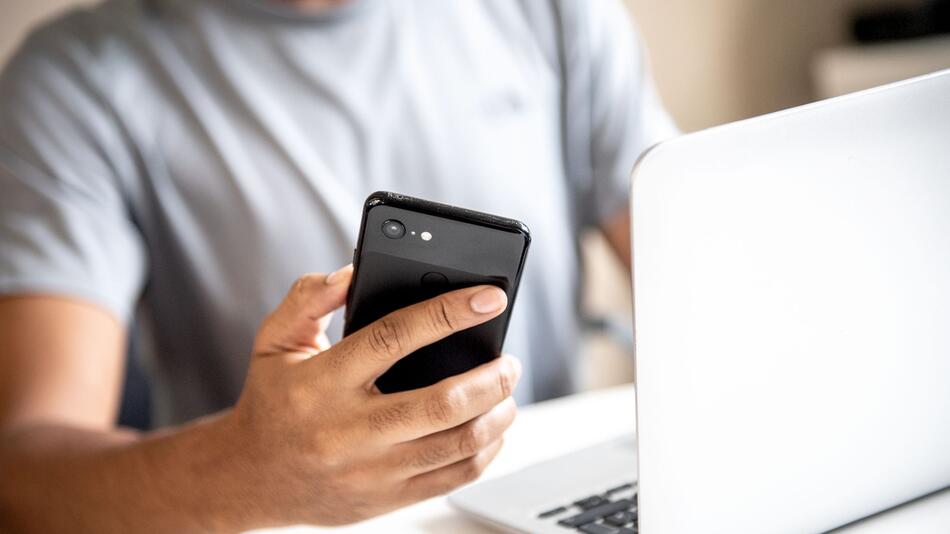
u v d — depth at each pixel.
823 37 2.80
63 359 1.15
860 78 2.57
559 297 1.56
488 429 0.66
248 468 0.70
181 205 1.43
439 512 0.82
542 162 1.56
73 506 0.82
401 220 0.62
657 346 0.57
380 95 1.48
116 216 1.38
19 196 1.32
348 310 0.66
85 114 1.39
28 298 1.21
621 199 1.63
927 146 0.64
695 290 0.57
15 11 2.03
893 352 0.66
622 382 2.71
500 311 0.61
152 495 0.77
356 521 0.71
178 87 1.44
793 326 0.61
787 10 2.76
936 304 0.67
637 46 1.68
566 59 1.58
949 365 0.69
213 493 0.73
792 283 0.60
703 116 2.71
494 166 1.51
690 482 0.60
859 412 0.65
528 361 1.52
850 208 0.61
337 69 1.46
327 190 1.43
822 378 0.63
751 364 0.60
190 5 1.46
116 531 0.79
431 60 1.51
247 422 0.69
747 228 0.58
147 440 0.82
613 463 0.84
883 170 0.62
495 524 0.75
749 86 2.75
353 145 1.46
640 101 1.65
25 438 0.96
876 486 0.68
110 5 1.50
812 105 0.59
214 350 1.46
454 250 0.62
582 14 1.58
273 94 1.45
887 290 0.64
